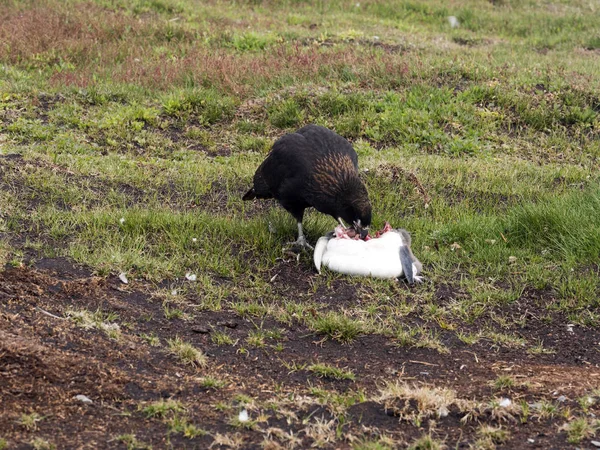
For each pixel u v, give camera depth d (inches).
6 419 180.1
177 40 705.0
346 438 186.5
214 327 251.8
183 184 390.3
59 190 355.3
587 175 439.5
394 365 237.6
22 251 286.4
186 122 509.4
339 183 295.4
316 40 725.3
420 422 196.1
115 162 413.7
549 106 543.8
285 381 220.5
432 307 274.7
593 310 281.9
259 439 182.9
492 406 202.4
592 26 874.8
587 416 200.7
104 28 704.4
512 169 446.3
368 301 279.6
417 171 425.4
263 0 887.1
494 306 283.6
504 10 945.5
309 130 313.6
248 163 436.8
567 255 315.3
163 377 213.5
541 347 256.2
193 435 181.8
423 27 858.8
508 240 332.8
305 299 280.5
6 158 388.2
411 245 328.5
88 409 190.9
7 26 668.1
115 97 538.6
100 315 242.5
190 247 310.7
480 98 553.3
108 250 290.7
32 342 211.9
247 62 615.2
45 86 547.8
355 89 561.0
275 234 329.4
